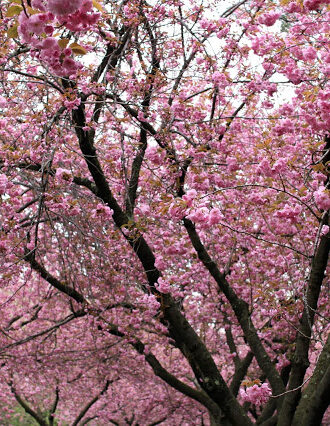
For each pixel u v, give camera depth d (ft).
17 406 60.75
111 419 48.11
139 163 23.30
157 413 46.42
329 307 27.94
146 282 25.59
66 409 51.44
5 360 37.65
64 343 38.60
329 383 18.90
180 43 22.48
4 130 21.83
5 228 18.95
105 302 27.76
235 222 26.73
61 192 17.94
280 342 33.96
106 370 39.40
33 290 38.27
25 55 21.44
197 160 21.38
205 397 28.63
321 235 18.85
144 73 20.38
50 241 27.45
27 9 6.99
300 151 21.79
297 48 18.37
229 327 34.60
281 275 28.66
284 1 13.83
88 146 20.31
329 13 17.53
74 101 17.33
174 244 20.61
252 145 25.31
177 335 24.75
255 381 14.12
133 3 21.16
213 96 22.17
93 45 20.97
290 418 20.06
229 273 30.42
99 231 22.99
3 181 14.24
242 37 21.25
